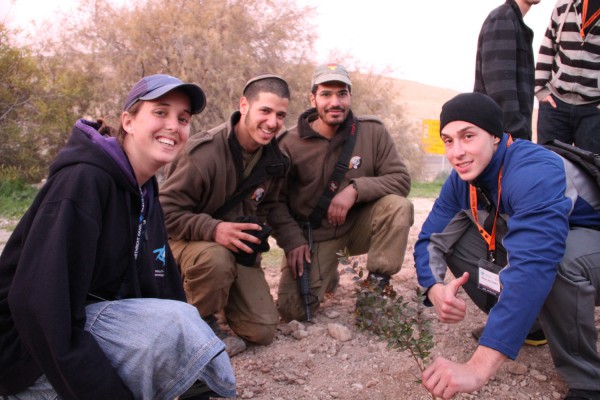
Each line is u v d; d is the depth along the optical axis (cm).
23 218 217
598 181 275
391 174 404
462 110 269
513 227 257
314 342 354
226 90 1414
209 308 336
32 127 1137
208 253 328
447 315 286
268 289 363
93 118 1370
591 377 268
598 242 271
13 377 212
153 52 1402
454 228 320
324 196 398
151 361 216
